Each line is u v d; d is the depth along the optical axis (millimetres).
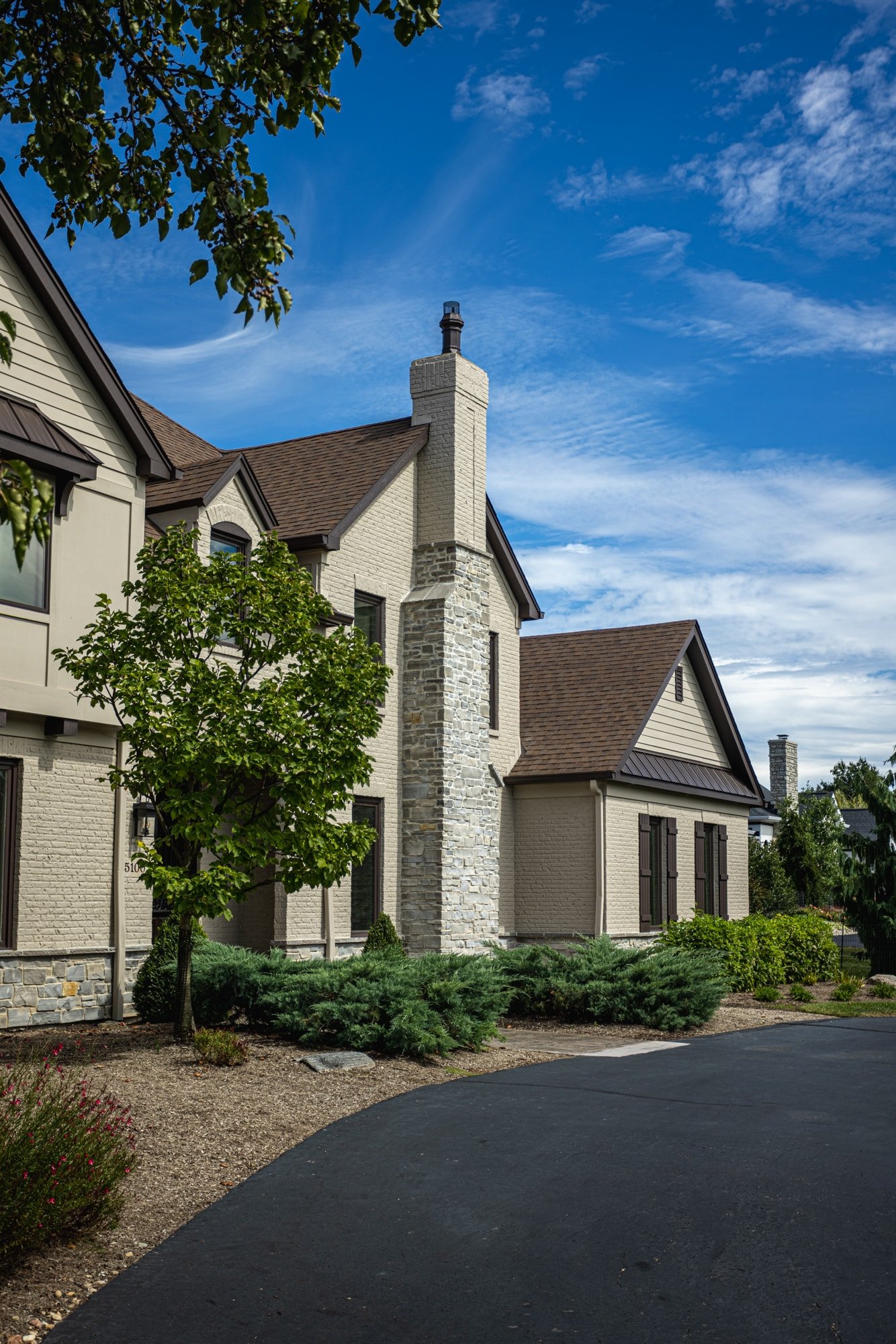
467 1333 5691
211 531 17375
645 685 24828
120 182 7875
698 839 27078
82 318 14812
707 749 27750
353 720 13039
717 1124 10016
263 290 7809
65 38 7414
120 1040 13109
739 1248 6898
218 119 7395
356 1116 10133
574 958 17297
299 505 20219
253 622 13008
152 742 12391
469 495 21656
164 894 12430
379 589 20391
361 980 13664
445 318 22109
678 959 17047
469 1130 9680
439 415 21594
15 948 13719
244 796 13367
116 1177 6992
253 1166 8484
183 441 22375
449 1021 13727
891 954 24953
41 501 4984
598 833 22891
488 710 22750
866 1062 13469
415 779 20578
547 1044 14797
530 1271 6512
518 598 24406
